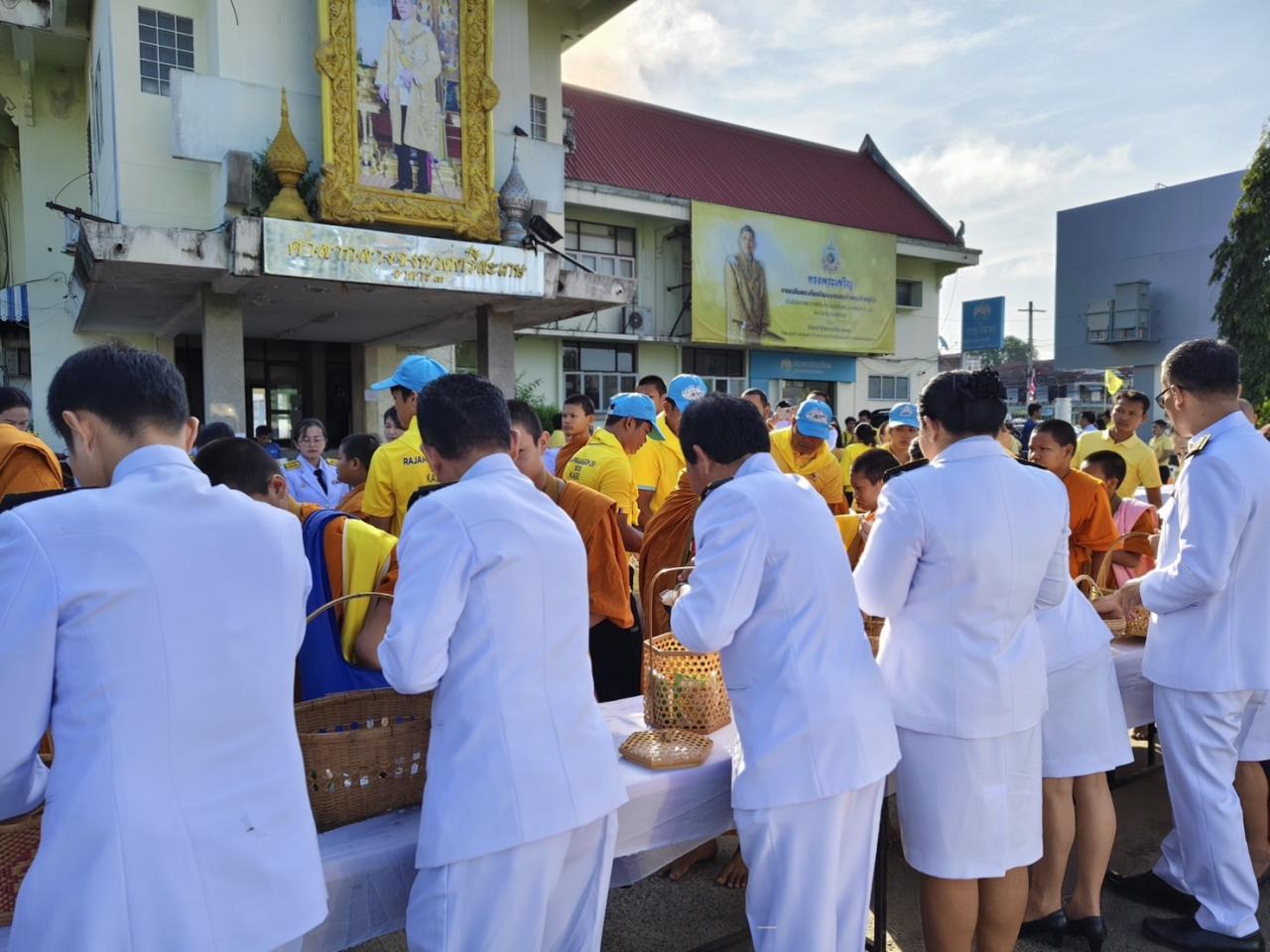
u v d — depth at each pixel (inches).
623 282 452.8
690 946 108.5
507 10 509.0
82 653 49.1
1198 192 990.4
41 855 49.3
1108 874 123.7
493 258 412.8
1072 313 1105.4
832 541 80.0
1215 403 103.1
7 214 583.5
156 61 425.7
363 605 87.0
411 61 437.1
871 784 78.1
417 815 75.6
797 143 949.2
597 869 71.7
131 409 55.2
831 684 75.9
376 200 428.1
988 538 82.4
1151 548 145.2
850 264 807.7
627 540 162.9
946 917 86.1
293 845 55.8
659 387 246.5
